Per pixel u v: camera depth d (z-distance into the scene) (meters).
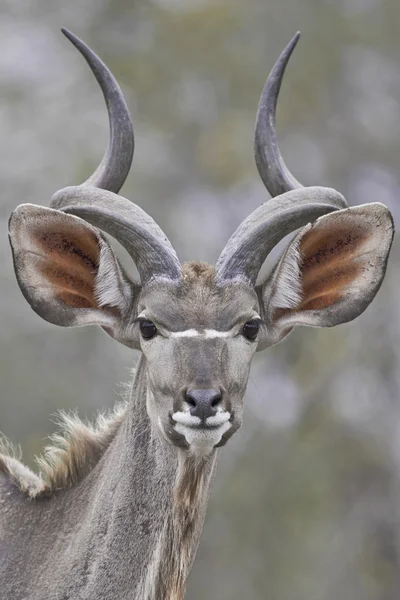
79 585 9.99
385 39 36.25
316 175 34.50
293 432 29.05
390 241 10.58
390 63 36.28
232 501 27.95
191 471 9.89
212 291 10.09
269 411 29.44
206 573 27.53
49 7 37.53
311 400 29.47
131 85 35.91
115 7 37.03
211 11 36.12
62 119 35.28
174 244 32.88
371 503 28.73
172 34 36.19
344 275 10.80
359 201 34.47
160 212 33.53
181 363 9.75
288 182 11.06
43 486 10.59
